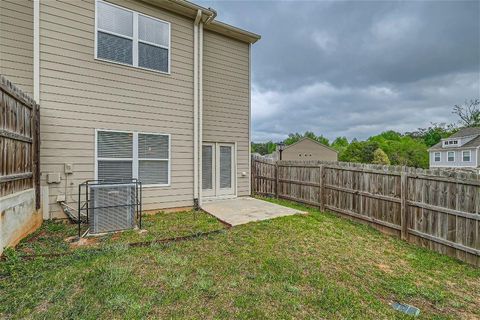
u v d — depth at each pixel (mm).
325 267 3641
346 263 3861
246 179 8953
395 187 5676
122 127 6016
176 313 2404
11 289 2654
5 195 3543
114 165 5910
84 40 5559
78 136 5484
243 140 8852
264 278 3156
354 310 2654
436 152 31172
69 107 5395
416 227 5195
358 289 3123
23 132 4277
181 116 6898
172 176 6746
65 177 5336
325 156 33750
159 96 6539
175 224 5375
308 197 8328
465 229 4336
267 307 2582
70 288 2695
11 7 5215
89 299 2523
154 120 6469
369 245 4844
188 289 2803
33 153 4703
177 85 6824
